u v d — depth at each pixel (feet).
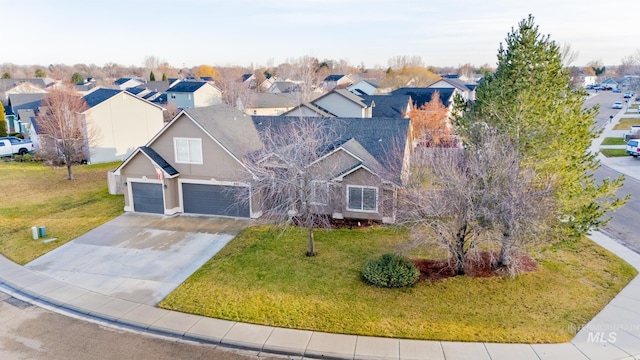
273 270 51.72
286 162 58.85
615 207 46.50
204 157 73.15
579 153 47.80
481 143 48.55
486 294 44.47
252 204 71.56
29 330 41.45
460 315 41.01
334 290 46.37
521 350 35.96
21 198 87.15
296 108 118.42
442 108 136.98
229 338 38.99
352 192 68.49
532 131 46.65
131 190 76.74
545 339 37.27
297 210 63.52
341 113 126.72
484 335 37.96
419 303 43.21
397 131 76.38
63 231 68.13
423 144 73.26
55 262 56.80
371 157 71.41
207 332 40.04
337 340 38.11
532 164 46.70
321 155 66.85
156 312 43.93
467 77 424.46
